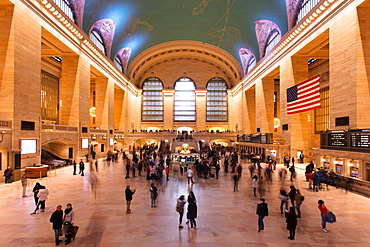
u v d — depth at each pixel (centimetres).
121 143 3738
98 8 2358
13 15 1391
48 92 2766
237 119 4412
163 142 3975
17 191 1128
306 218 789
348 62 1445
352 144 1248
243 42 3353
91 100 3797
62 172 1759
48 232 675
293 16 2200
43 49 2125
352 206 920
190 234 662
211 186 1288
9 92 1370
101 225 725
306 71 2228
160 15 2967
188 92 4956
